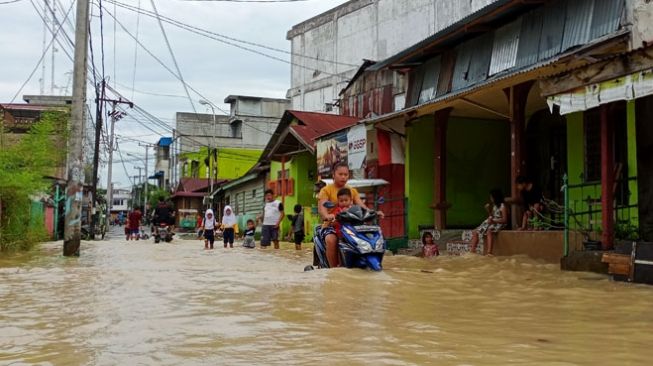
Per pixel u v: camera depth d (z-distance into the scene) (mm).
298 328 4117
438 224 14633
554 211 11758
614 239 8422
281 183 27047
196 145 56438
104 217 46781
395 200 15266
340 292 5906
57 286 6629
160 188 78562
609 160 8375
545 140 15289
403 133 15961
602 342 3740
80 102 13359
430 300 5535
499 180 16547
